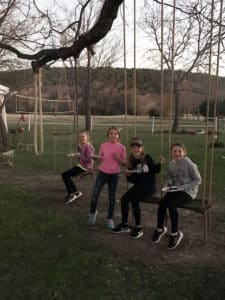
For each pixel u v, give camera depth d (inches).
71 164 301.3
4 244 130.5
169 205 128.5
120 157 147.2
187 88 820.6
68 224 150.9
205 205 129.3
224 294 103.3
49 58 183.0
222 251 126.4
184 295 102.7
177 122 745.0
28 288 103.7
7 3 337.7
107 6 152.8
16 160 328.5
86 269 113.2
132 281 108.2
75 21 202.5
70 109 739.4
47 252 124.3
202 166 297.0
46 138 557.0
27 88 641.6
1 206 174.2
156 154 371.2
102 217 160.7
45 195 195.2
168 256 122.6
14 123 818.2
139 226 136.2
